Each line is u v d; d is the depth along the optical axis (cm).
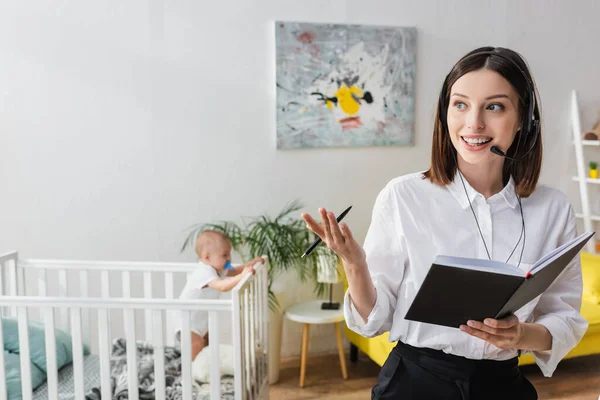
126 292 261
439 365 110
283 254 292
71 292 303
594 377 303
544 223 113
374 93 329
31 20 288
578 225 381
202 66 307
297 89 318
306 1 318
